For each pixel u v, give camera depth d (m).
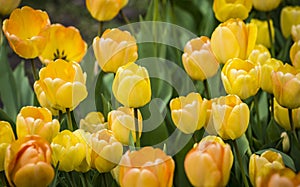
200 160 1.08
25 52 1.42
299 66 1.44
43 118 1.27
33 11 1.44
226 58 1.40
